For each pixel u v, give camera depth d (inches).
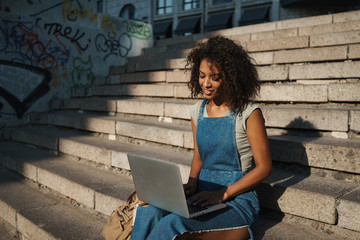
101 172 132.3
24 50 218.2
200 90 81.7
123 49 285.3
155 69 227.0
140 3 769.6
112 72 268.8
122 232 70.4
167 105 152.4
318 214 74.9
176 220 60.8
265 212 85.7
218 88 71.1
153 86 188.1
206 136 73.2
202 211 62.3
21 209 115.4
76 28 245.8
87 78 257.0
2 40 207.5
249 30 264.7
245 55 72.8
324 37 176.4
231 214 65.6
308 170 93.7
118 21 279.3
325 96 122.8
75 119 182.2
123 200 99.4
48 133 179.3
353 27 195.6
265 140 68.2
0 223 125.5
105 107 189.2
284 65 173.0
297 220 79.8
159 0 764.0
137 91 199.0
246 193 71.9
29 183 145.9
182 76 192.2
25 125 222.4
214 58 69.2
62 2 243.4
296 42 184.5
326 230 74.8
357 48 148.8
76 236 94.7
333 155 87.5
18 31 214.2
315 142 93.7
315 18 236.4
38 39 224.7
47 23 228.5
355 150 83.5
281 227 78.3
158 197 66.0
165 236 58.3
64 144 157.6
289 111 111.6
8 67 211.5
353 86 116.0
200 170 79.5
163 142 133.0
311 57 162.9
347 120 100.7
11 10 216.1
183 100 173.3
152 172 64.3
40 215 110.4
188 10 713.6
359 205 68.9
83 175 127.5
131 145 142.5
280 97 133.6
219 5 667.4
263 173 66.7
